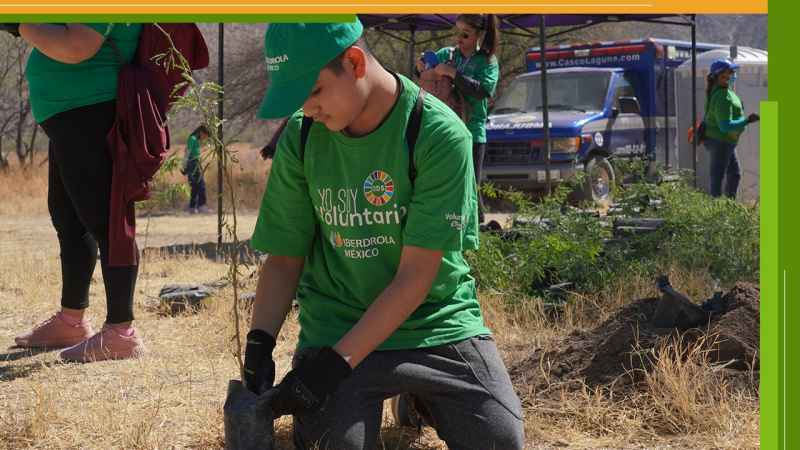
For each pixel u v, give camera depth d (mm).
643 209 7969
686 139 16859
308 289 3459
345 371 2996
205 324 5934
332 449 3090
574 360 4332
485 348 3332
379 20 11695
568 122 14250
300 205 3359
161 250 9664
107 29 4887
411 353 3230
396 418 3834
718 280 6910
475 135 7875
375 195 3172
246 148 20500
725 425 3758
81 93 4961
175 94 5141
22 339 5434
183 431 3850
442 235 3080
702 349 4246
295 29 2832
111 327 5133
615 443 3717
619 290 6379
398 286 3064
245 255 9219
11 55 23359
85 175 5016
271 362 3301
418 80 7715
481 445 3215
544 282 6676
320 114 2975
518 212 7449
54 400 4270
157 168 5047
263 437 2998
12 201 17812
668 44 16391
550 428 3844
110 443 3711
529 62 17281
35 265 8453
